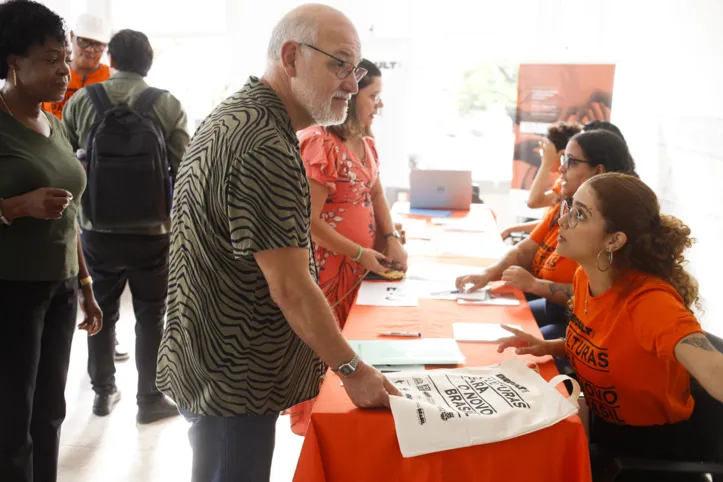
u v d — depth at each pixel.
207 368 1.47
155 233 2.79
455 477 1.40
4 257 1.82
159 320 2.90
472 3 4.76
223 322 1.43
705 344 1.44
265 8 4.82
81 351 3.72
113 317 2.97
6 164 1.80
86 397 3.20
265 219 1.31
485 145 4.97
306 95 1.43
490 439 1.37
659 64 4.05
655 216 1.63
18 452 1.89
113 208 2.67
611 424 1.76
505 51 4.80
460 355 1.76
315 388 1.65
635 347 1.59
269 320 1.45
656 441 1.72
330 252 2.60
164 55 4.96
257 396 1.49
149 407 2.96
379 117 4.79
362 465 1.44
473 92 4.89
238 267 1.40
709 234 3.27
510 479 1.40
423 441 1.37
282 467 2.67
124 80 2.73
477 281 2.42
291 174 1.33
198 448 1.54
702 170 3.38
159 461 2.67
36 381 1.99
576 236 1.65
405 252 2.73
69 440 2.81
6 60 1.77
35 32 1.75
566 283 2.32
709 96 3.34
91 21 3.47
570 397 1.48
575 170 2.44
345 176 2.56
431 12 4.79
